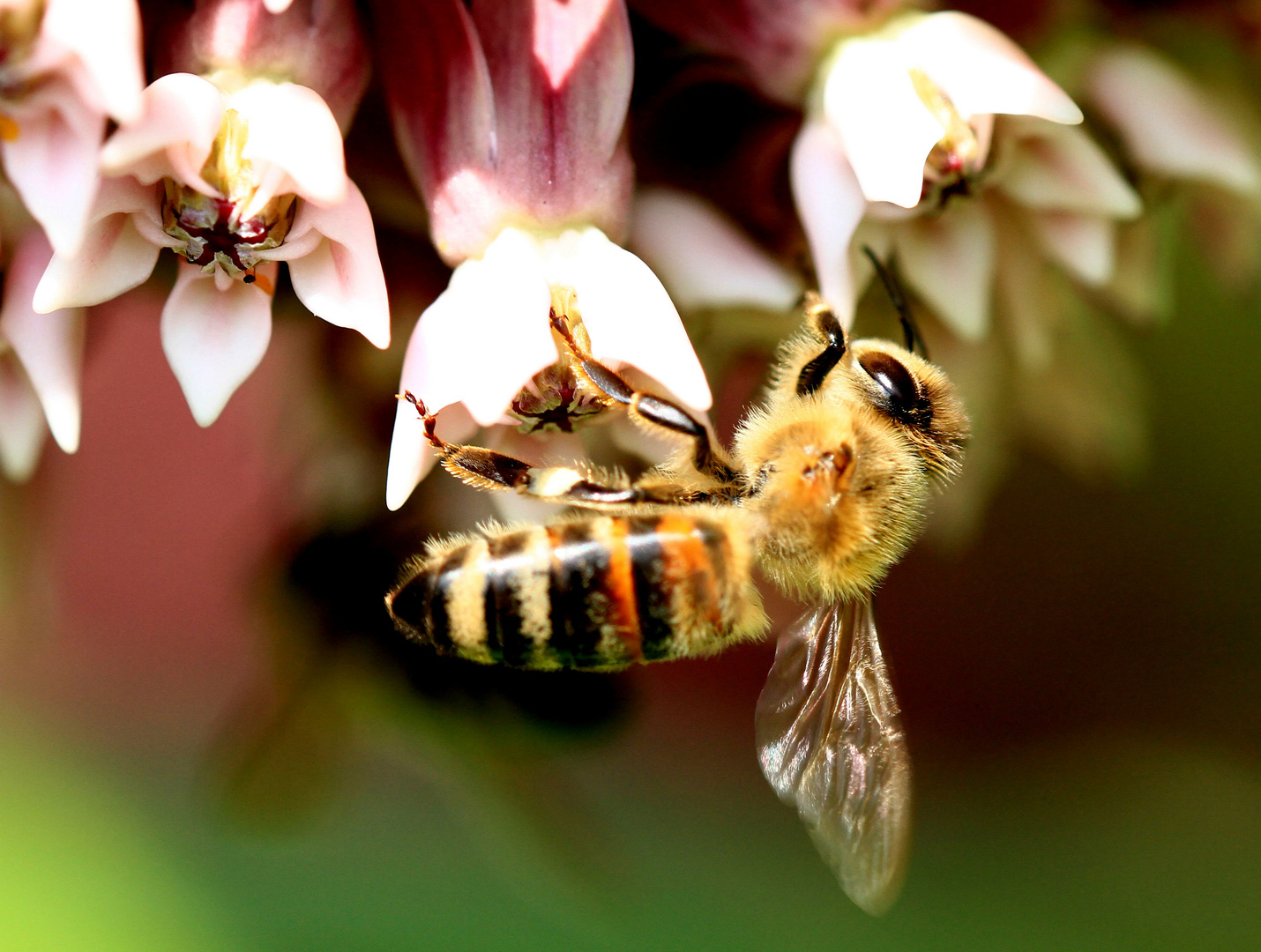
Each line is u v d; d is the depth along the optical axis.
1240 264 0.12
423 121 0.10
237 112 0.10
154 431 0.17
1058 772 0.15
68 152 0.10
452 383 0.10
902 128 0.10
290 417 0.12
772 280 0.11
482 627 0.11
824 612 0.11
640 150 0.11
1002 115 0.11
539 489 0.10
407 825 0.13
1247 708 0.15
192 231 0.10
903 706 0.15
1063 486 0.15
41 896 0.13
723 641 0.11
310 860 0.13
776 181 0.11
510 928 0.13
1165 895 0.14
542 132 0.10
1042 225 0.11
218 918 0.13
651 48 0.11
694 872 0.14
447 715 0.11
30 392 0.10
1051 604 0.15
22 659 0.16
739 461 0.11
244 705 0.12
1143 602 0.15
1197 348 0.14
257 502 0.13
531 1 0.10
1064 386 0.12
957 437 0.11
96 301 0.10
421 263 0.11
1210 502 0.15
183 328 0.10
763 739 0.11
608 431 0.11
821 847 0.11
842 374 0.11
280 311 0.11
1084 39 0.11
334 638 0.11
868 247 0.11
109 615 0.16
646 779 0.14
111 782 0.14
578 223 0.10
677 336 0.10
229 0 0.10
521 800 0.12
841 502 0.11
